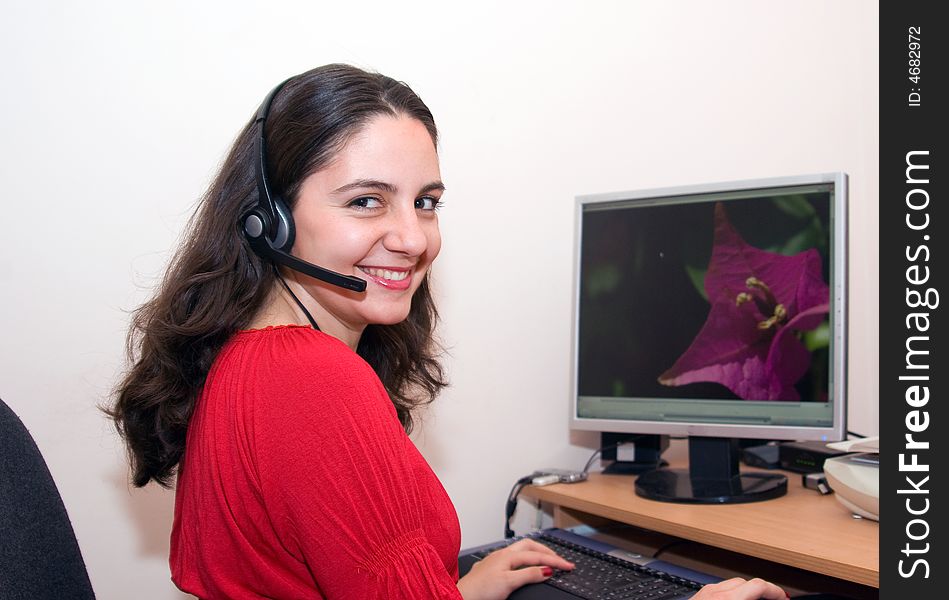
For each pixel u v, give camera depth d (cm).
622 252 145
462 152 149
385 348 113
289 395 72
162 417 86
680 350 139
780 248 133
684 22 178
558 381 161
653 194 142
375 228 84
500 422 153
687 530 114
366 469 70
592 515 149
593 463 165
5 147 113
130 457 97
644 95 172
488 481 152
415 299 117
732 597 89
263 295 88
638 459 154
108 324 119
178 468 92
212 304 86
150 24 122
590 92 165
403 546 71
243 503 72
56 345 116
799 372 131
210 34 127
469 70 150
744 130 187
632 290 144
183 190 125
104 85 119
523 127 157
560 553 121
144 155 122
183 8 125
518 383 156
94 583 118
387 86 88
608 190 167
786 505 126
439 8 147
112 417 98
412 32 145
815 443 154
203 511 76
